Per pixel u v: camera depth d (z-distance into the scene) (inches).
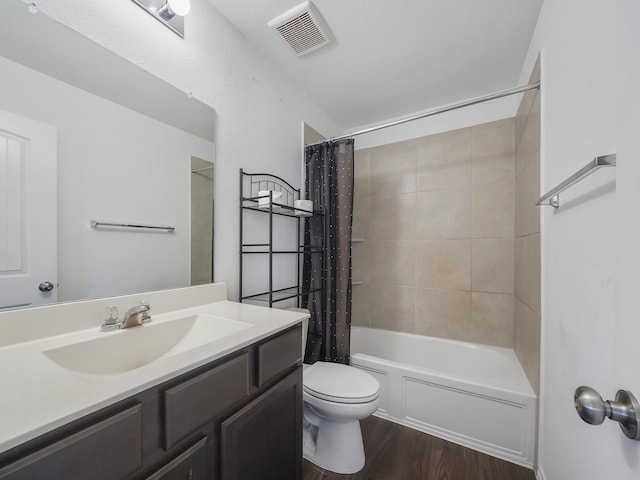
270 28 58.8
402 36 59.8
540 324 51.3
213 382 29.8
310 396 54.3
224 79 56.9
